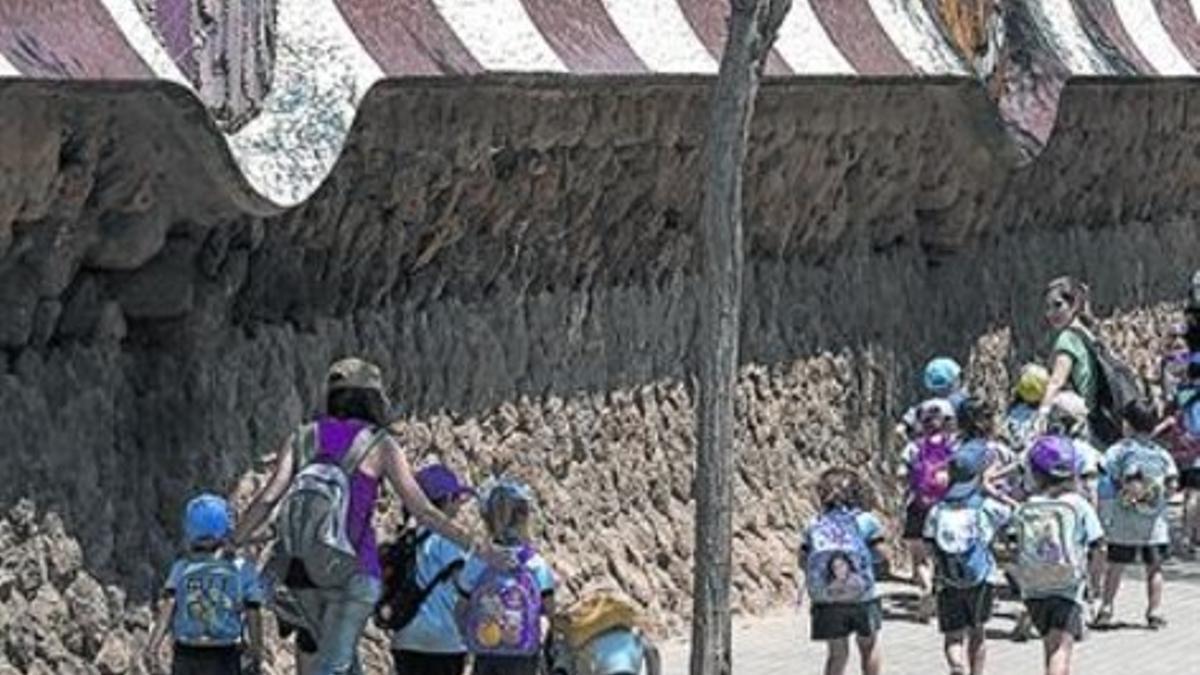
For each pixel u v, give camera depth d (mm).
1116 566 24781
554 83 20297
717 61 22078
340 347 19812
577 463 22609
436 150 19766
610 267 23094
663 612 23359
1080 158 31359
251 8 17344
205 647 16391
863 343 27156
